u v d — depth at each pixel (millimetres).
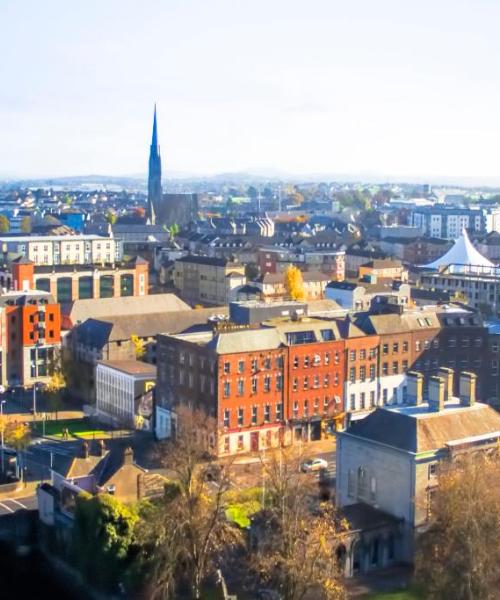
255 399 178375
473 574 99750
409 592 115125
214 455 167625
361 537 122438
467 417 132375
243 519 129000
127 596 121125
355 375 191625
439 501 111750
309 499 131500
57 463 169750
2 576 132375
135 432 193750
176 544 114500
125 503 130500
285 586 107062
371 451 130250
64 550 134000
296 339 184250
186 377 181875
